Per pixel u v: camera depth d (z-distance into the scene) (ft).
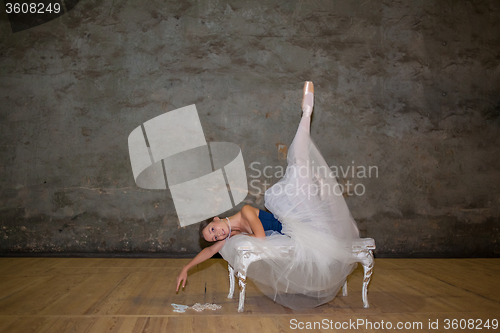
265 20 16.03
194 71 15.76
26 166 15.28
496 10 16.75
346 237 8.54
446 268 13.51
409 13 16.39
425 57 16.40
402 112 16.24
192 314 8.00
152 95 15.64
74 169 15.31
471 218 16.20
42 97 15.44
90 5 15.69
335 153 15.97
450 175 16.25
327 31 16.16
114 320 7.55
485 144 16.47
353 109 16.10
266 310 8.35
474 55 16.60
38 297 9.21
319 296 8.64
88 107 15.47
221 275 12.08
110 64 15.61
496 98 16.62
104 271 12.44
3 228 15.11
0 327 7.07
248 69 15.90
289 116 15.89
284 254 8.13
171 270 12.76
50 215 15.19
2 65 15.48
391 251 15.93
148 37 15.75
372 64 16.24
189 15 15.87
